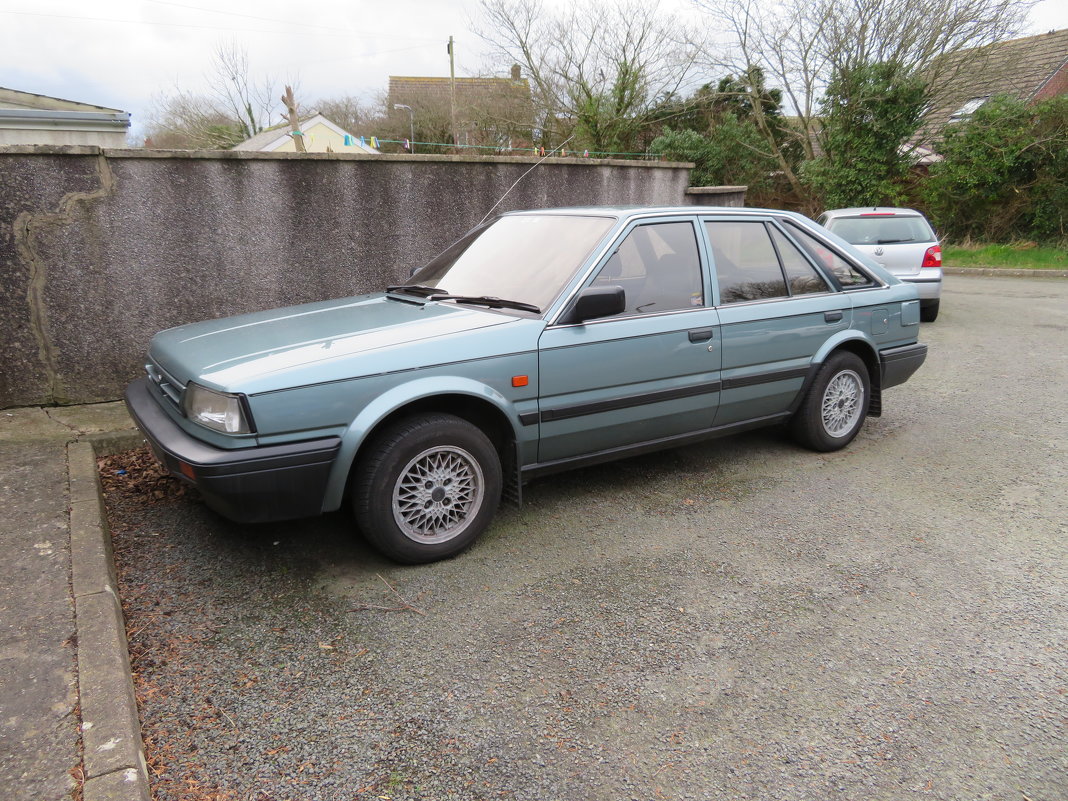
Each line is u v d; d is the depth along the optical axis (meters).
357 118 35.44
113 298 5.24
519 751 2.20
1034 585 3.17
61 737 2.05
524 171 6.92
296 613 2.93
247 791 2.03
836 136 20.03
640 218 3.89
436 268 4.32
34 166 4.82
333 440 2.99
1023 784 2.08
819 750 2.21
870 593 3.11
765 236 4.44
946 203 20.03
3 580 2.86
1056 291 13.37
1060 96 18.75
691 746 2.23
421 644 2.74
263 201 5.68
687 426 4.13
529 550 3.50
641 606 3.00
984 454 4.82
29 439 4.48
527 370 3.42
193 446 2.92
